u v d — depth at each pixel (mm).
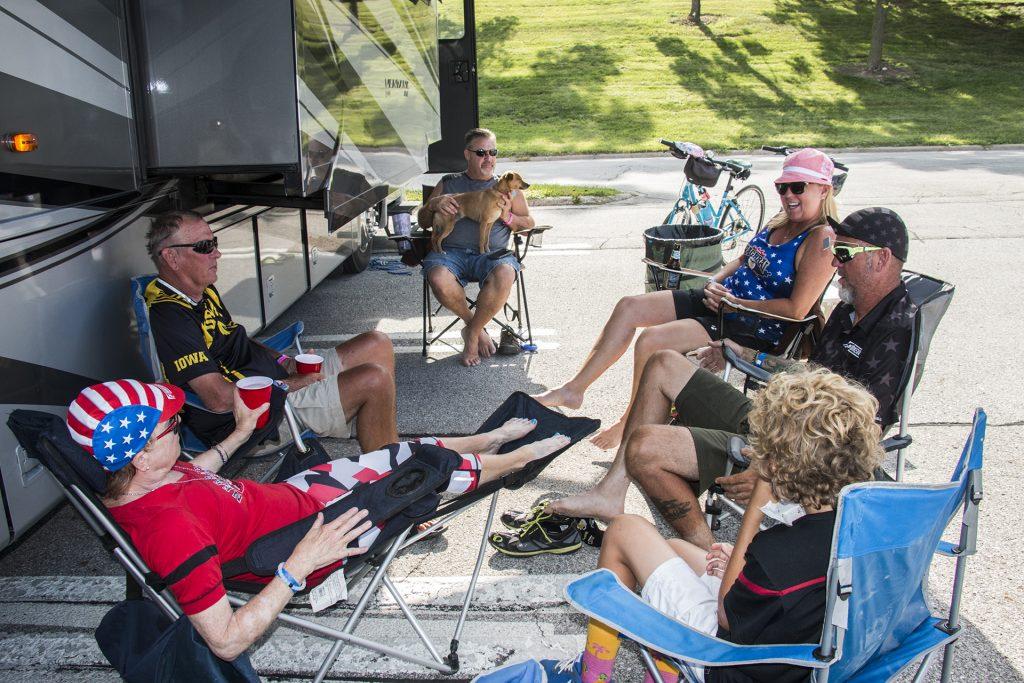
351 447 4223
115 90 3352
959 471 2051
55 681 2676
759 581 1811
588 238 8047
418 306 6426
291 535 2156
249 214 4617
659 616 1889
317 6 3637
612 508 3186
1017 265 6668
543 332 5719
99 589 3141
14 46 2844
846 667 1840
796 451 1841
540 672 2236
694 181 7004
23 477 2898
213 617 1918
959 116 15055
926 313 2979
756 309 3768
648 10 22828
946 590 2965
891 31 21078
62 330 3127
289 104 3467
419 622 2891
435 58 5840
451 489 2549
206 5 3377
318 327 5992
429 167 7383
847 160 12000
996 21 21734
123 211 3502
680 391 3158
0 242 2803
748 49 19859
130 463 2027
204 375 3125
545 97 17125
